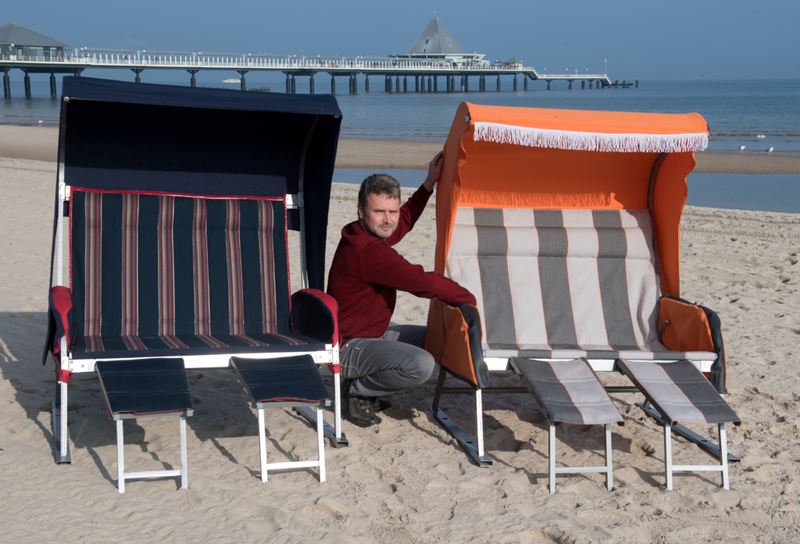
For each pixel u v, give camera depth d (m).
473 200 3.65
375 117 40.66
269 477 2.69
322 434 2.65
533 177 3.64
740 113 42.88
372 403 3.41
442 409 3.53
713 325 3.00
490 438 3.17
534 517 2.43
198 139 3.58
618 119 3.12
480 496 2.59
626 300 3.54
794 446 3.13
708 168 16.56
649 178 3.70
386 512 2.45
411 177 14.99
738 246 7.86
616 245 3.60
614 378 4.17
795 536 2.35
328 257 7.13
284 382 2.62
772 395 3.73
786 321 5.13
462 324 2.84
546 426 3.36
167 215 3.47
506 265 3.53
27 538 2.09
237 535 2.22
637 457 3.03
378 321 3.23
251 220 3.60
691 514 2.49
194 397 3.54
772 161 17.64
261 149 3.68
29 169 13.75
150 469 2.70
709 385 2.82
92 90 2.86
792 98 69.38
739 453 3.04
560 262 3.58
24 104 57.38
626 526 2.37
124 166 3.51
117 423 2.46
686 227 8.95
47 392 3.48
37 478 2.55
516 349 2.96
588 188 3.71
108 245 3.34
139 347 2.83
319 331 3.18
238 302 3.45
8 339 4.25
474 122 2.90
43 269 6.12
